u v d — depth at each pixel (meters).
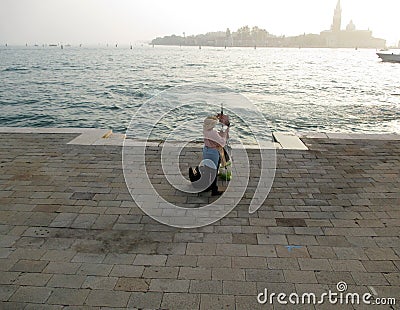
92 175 6.77
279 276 4.00
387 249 4.51
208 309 3.54
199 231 4.92
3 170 6.98
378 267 4.16
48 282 3.91
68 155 7.80
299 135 9.30
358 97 28.39
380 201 5.80
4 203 5.69
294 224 5.10
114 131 17.67
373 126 18.44
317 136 9.20
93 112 22.25
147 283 3.89
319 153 7.98
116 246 4.58
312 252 4.44
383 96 28.98
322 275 4.02
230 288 3.82
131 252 4.45
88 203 5.71
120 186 6.32
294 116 20.86
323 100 26.73
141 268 4.14
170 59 88.19
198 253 4.43
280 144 8.49
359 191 6.16
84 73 48.34
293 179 6.63
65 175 6.77
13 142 8.62
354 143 8.66
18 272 4.07
